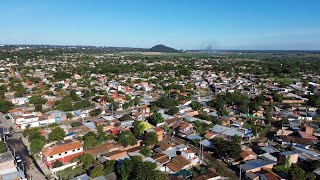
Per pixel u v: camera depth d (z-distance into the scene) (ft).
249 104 491.72
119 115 446.60
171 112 441.27
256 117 450.71
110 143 315.17
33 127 387.75
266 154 287.48
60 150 278.46
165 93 612.70
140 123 361.71
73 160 277.64
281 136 347.77
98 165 253.85
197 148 319.27
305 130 364.58
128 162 233.76
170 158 277.23
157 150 296.92
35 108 465.06
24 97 543.80
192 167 266.57
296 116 441.27
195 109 481.46
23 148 323.98
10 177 238.89
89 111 464.24
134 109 491.72
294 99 563.07
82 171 262.06
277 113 455.22
